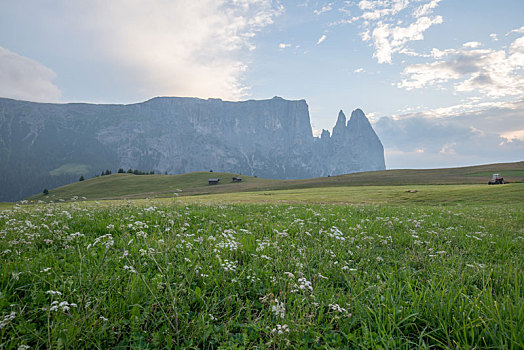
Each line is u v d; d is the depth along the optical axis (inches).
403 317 151.6
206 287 180.5
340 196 2303.2
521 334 123.2
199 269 197.8
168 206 559.5
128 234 290.7
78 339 120.9
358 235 327.3
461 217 637.3
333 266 228.5
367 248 289.6
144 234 249.9
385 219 495.5
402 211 735.1
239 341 135.2
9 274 173.8
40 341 125.0
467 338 134.3
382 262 250.7
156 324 143.8
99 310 141.8
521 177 4372.5
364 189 3248.0
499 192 1755.7
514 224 530.9
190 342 132.2
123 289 166.4
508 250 305.7
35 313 143.9
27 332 129.8
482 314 143.6
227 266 191.9
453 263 238.5
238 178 6510.8
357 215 591.2
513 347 119.7
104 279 175.0
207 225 384.2
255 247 269.4
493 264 254.2
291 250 267.6
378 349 124.8
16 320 134.1
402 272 217.3
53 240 267.4
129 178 6761.8
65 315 135.0
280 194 2920.8
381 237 331.6
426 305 159.8
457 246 330.3
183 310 150.7
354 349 131.5
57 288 161.6
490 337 129.0
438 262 245.3
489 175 4835.1
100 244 251.6
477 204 1353.3
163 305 149.7
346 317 151.2
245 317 158.9
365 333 134.4
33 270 187.2
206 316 147.5
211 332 139.8
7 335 125.0
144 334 138.1
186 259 201.9
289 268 217.0
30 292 164.6
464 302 154.6
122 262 218.2
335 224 419.8
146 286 164.6
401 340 135.0
